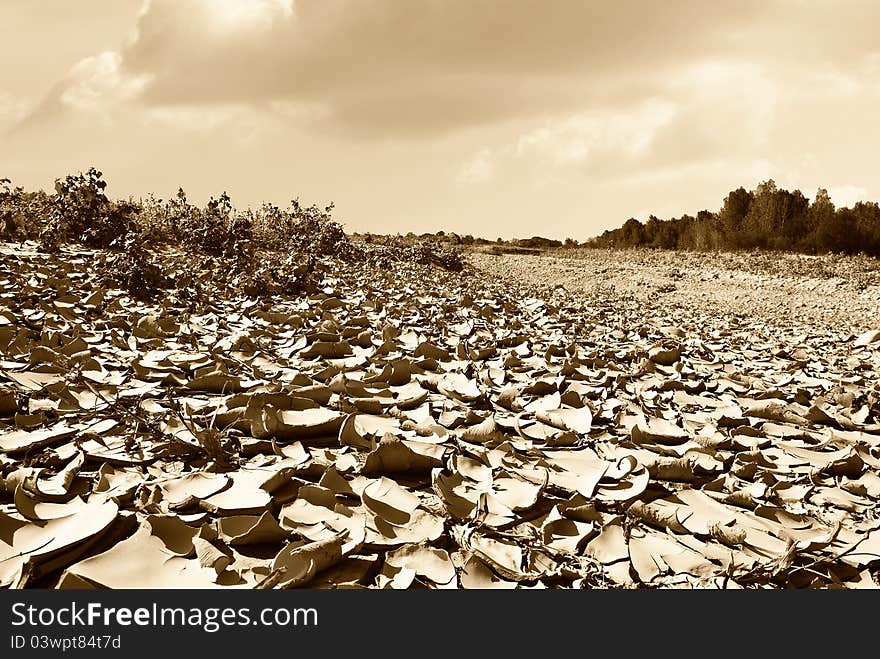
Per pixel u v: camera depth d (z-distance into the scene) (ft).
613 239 178.09
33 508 6.43
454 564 6.27
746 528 7.57
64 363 10.91
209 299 18.94
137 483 7.14
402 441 8.25
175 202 32.65
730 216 134.92
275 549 6.27
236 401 9.50
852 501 8.68
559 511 7.48
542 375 13.37
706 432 10.80
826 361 18.44
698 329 24.72
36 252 22.31
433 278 32.99
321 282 23.89
